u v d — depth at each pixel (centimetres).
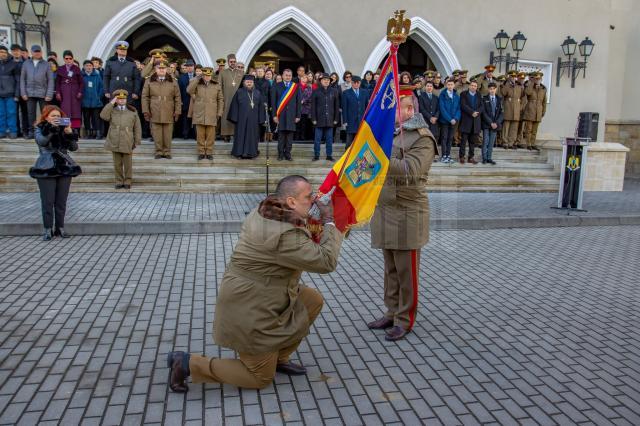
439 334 445
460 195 1173
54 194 717
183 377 336
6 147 1081
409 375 372
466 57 1606
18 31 1251
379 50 1511
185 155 1150
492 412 327
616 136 1778
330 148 1081
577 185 1014
